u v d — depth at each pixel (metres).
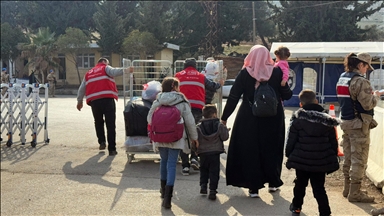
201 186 5.77
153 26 36.62
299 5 37.59
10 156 8.23
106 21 36.78
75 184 6.42
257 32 43.09
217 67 8.52
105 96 8.09
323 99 18.62
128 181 6.56
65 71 38.31
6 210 5.36
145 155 8.23
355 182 5.39
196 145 5.44
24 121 9.16
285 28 39.03
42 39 33.94
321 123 4.58
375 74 8.97
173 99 5.22
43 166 7.47
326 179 6.59
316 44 18.88
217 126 5.58
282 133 5.55
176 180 6.59
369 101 5.01
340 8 36.56
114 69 8.09
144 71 8.62
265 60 5.37
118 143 9.70
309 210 5.20
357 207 5.26
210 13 39.59
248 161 5.42
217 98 8.86
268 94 5.16
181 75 7.23
